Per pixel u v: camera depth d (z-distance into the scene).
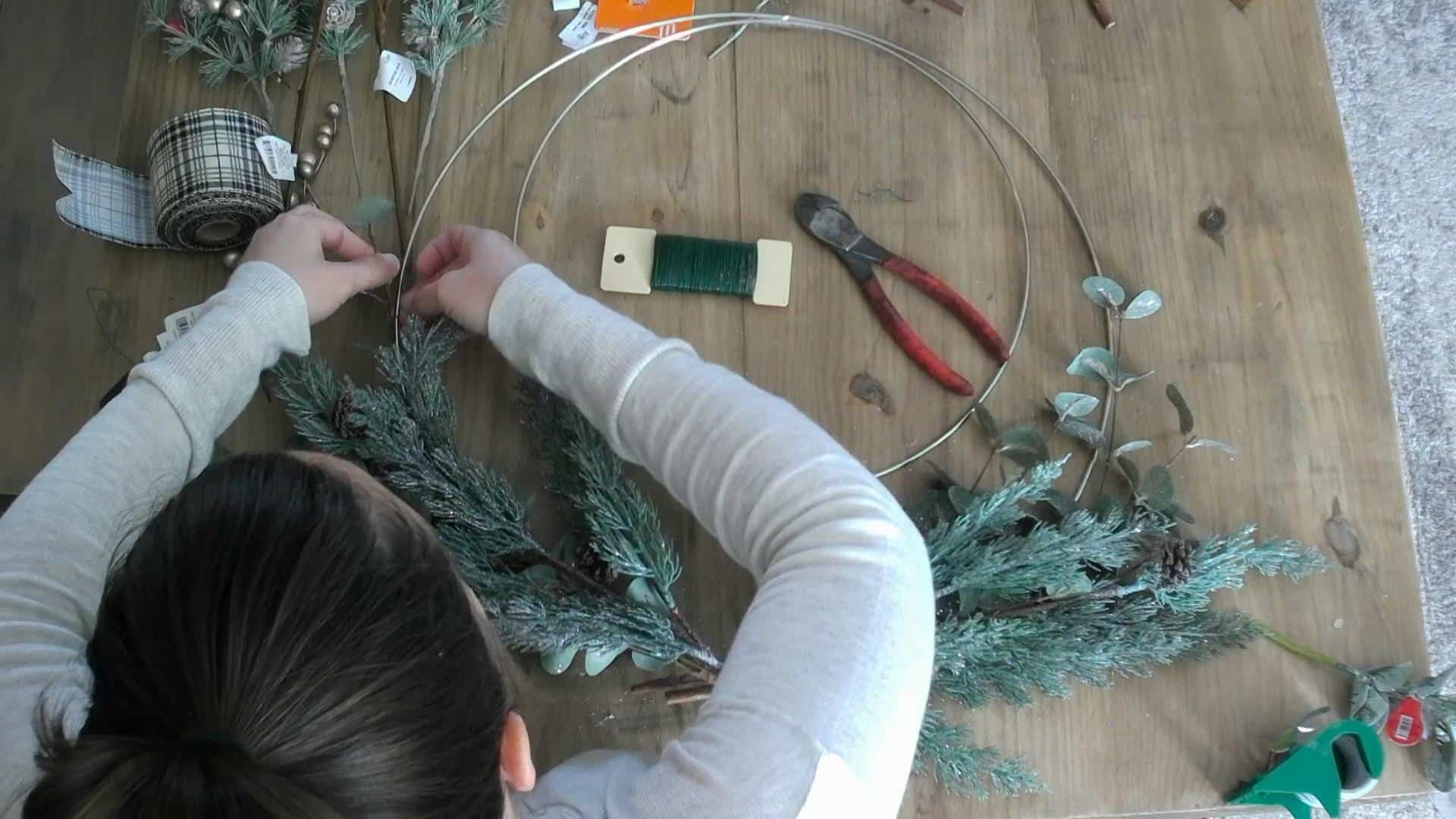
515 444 0.74
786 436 0.60
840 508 0.57
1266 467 0.78
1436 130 1.28
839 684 0.52
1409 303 1.25
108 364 0.75
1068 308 0.80
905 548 0.57
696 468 0.61
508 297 0.68
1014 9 0.87
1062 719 0.73
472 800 0.37
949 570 0.68
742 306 0.79
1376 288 1.25
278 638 0.34
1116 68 0.86
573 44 0.83
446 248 0.74
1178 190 0.83
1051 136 0.84
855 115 0.83
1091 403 0.74
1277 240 0.83
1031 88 0.85
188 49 0.79
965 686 0.69
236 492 0.38
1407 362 1.24
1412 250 1.26
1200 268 0.82
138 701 0.34
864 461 0.76
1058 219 0.82
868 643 0.53
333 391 0.69
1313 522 0.77
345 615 0.35
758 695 0.52
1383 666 0.74
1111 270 0.81
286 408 0.72
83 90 1.18
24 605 0.52
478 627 0.41
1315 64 0.87
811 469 0.59
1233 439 0.79
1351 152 1.28
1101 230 0.82
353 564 0.36
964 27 0.86
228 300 0.66
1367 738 0.69
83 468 0.57
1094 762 0.72
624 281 0.78
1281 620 0.75
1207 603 0.72
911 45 0.85
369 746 0.33
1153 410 0.79
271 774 0.31
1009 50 0.86
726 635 0.73
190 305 0.76
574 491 0.70
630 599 0.66
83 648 0.52
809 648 0.53
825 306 0.79
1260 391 0.79
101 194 0.75
